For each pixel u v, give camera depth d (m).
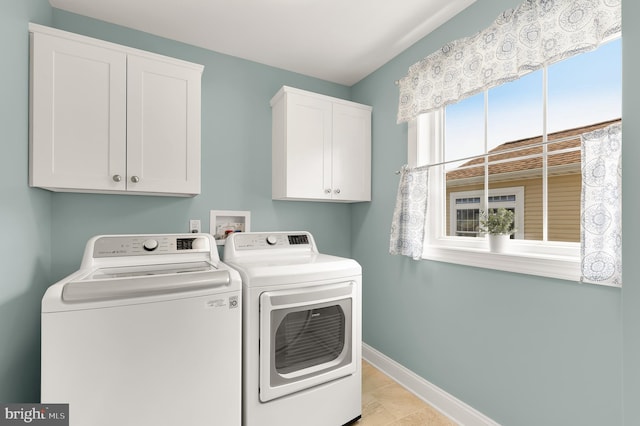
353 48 2.10
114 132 1.51
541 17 1.28
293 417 1.48
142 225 1.88
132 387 1.12
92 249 1.45
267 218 2.31
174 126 1.66
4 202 1.11
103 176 1.49
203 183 2.07
